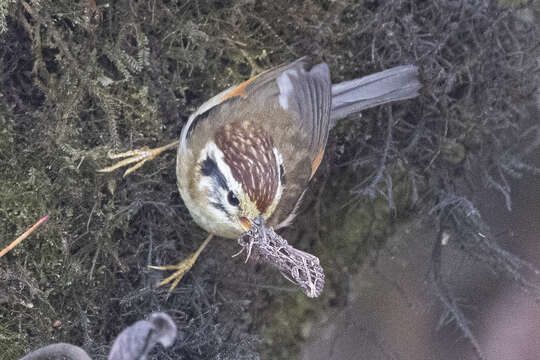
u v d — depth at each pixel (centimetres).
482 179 1086
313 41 989
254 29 959
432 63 1002
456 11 1003
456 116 1048
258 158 852
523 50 1053
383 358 1070
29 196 816
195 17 917
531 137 1092
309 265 796
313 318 1059
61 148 830
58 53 843
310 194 1062
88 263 866
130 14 862
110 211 876
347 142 1065
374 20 988
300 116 941
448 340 1083
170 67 931
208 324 918
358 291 1082
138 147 895
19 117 836
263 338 1034
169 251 951
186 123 891
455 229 1086
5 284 810
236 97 913
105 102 855
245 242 847
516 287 1098
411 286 1091
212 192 850
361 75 1030
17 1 813
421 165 1066
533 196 1109
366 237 1085
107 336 891
